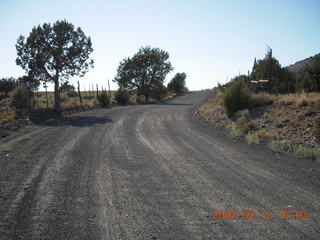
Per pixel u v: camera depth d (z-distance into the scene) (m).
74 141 10.95
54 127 14.83
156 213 4.55
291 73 24.44
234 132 13.29
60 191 5.52
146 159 8.35
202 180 6.38
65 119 18.67
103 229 3.98
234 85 17.62
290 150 9.66
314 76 20.25
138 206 4.84
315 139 10.09
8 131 13.09
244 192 5.59
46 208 4.69
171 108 29.58
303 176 6.75
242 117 15.20
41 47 24.94
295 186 5.99
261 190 5.72
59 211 4.57
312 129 11.03
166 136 12.73
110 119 18.77
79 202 4.98
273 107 16.17
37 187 5.73
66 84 27.00
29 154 8.62
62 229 3.96
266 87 22.38
